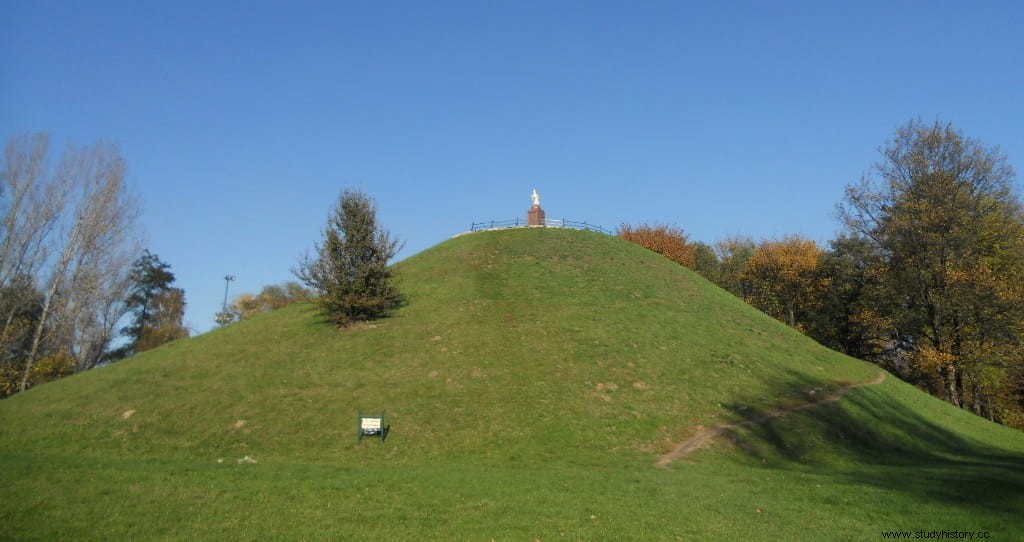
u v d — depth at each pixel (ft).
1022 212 155.22
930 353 150.10
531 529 45.98
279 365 103.40
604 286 142.10
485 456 77.36
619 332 116.47
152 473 60.29
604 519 48.91
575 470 70.95
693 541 44.83
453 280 142.31
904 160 157.28
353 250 120.57
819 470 76.07
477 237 177.37
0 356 158.20
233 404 90.27
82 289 170.09
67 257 167.12
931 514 51.93
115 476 58.49
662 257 179.22
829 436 90.74
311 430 83.35
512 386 95.25
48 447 79.92
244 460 73.56
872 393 112.57
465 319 119.55
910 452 90.63
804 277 231.09
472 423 85.35
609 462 76.33
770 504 55.52
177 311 287.28
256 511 48.60
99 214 171.22
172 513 47.67
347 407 89.10
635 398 95.04
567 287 139.23
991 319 144.77
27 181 157.07
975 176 150.20
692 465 76.07
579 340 111.45
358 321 120.57
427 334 112.88
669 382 101.19
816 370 119.75
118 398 94.22
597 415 89.04
